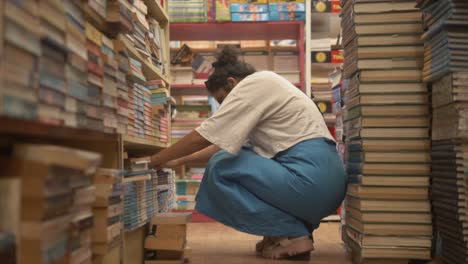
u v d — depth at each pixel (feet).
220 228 11.05
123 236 5.03
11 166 2.56
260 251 7.79
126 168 5.66
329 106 13.03
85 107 3.61
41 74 2.75
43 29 2.78
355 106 6.90
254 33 13.98
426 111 6.52
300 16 12.98
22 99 2.48
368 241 6.55
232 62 7.59
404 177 6.54
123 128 4.99
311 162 6.78
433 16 6.04
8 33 2.32
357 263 6.85
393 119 6.56
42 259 2.53
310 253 7.27
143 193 6.40
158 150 8.44
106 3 4.47
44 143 3.44
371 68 6.59
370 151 6.57
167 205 8.59
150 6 8.87
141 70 6.94
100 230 3.94
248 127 6.55
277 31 13.83
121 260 5.00
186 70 13.39
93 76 3.82
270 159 6.99
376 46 6.59
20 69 2.47
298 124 6.97
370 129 6.57
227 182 6.91
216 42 14.55
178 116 12.26
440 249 6.50
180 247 6.51
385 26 6.57
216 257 7.35
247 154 7.05
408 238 6.52
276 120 6.98
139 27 6.82
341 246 8.50
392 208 6.55
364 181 6.56
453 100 5.52
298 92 7.23
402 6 6.57
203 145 6.56
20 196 2.50
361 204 6.57
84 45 3.56
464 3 5.47
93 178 3.67
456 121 5.50
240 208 6.79
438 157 6.19
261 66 14.02
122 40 4.91
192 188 12.55
